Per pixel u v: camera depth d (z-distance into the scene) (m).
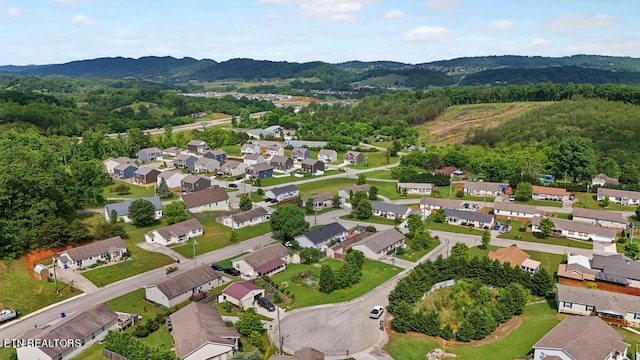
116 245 84.38
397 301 64.56
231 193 132.00
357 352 55.97
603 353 49.94
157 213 106.81
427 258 86.88
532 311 66.19
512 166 143.25
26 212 83.94
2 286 70.56
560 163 141.75
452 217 107.69
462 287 72.38
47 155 125.44
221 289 73.44
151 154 176.00
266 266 78.75
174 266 81.44
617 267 75.19
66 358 53.94
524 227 103.06
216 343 53.03
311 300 69.62
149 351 50.94
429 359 54.19
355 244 87.50
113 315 61.12
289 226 91.06
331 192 131.88
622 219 103.31
